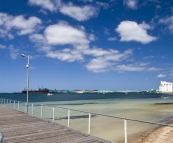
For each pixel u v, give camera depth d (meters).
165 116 31.89
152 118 29.50
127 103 71.69
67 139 8.84
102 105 60.28
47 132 10.23
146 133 17.86
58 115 30.31
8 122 13.38
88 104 66.12
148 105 59.53
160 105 59.62
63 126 11.59
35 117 15.69
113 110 42.72
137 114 34.66
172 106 54.69
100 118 27.31
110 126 21.02
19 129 11.04
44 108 42.88
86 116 29.42
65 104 66.56
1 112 19.30
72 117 28.25
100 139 8.62
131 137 16.42
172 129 19.58
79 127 20.59
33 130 10.75
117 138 16.08
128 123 23.27
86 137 9.16
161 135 17.09
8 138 9.10
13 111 20.25
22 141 8.59
